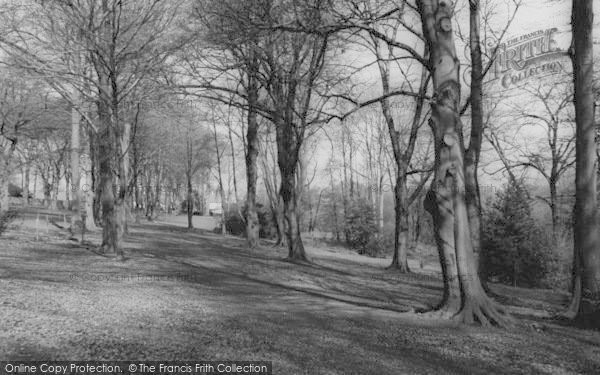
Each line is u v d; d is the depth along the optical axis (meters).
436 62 8.98
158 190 57.81
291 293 11.71
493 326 8.55
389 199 48.78
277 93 19.66
